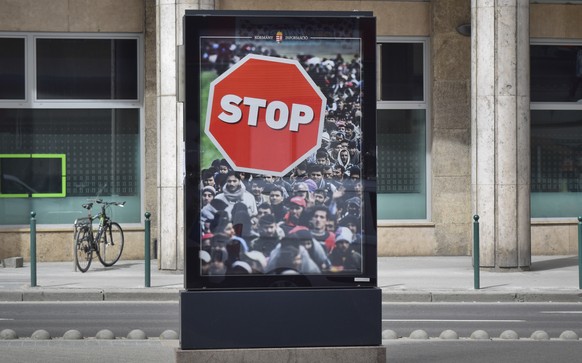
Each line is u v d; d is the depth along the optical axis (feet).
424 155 79.92
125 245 76.43
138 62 77.30
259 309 29.58
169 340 38.06
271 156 29.94
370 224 30.22
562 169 81.41
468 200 79.25
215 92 29.78
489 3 67.41
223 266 29.73
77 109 77.05
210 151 29.76
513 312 51.57
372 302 29.96
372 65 30.19
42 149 76.84
